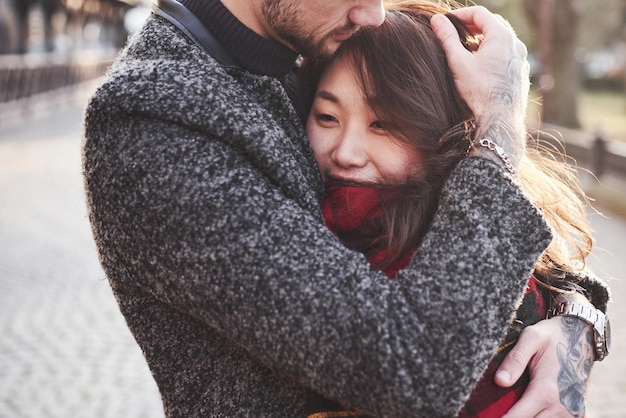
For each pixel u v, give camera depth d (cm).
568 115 1980
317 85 149
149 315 130
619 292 624
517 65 135
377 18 130
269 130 121
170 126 118
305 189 121
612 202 1003
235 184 115
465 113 139
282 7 126
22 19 2322
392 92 135
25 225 829
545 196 149
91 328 539
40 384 448
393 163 138
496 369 128
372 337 107
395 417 109
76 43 3155
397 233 129
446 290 111
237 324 112
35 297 600
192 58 126
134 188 116
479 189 118
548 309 144
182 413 129
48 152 1323
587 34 3578
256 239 111
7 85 1659
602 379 462
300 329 108
